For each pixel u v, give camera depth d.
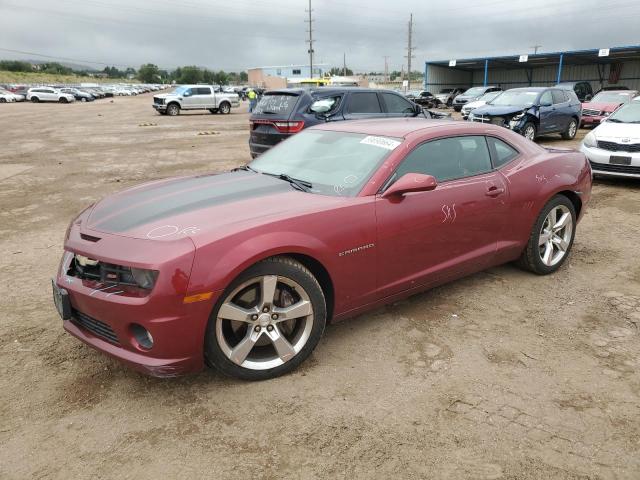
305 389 3.03
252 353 3.12
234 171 4.24
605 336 3.67
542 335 3.68
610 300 4.25
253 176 3.91
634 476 2.38
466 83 53.53
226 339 2.97
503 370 3.24
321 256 3.13
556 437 2.64
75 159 13.12
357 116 9.73
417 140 3.79
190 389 3.03
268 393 2.99
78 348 3.51
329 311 3.39
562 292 4.41
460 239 3.95
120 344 2.84
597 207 7.42
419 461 2.47
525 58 40.84
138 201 3.36
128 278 2.72
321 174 3.78
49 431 2.69
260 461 2.47
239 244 2.82
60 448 2.56
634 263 5.11
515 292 4.40
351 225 3.27
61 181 10.05
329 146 4.08
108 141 17.39
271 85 83.62
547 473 2.40
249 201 3.30
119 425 2.73
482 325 3.82
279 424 2.73
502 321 3.88
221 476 2.38
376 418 2.78
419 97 38.19
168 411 2.84
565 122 15.52
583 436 2.64
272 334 3.06
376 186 3.48
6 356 3.41
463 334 3.69
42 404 2.91
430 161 3.84
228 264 2.76
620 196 8.10
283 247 2.94
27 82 108.88
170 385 3.07
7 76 106.56
